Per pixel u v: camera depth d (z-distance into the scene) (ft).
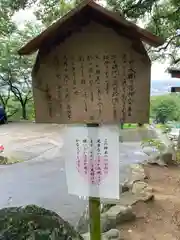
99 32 5.99
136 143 30.17
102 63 6.10
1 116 49.32
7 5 17.88
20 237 6.07
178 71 19.08
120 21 5.59
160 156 21.66
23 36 45.52
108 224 10.71
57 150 29.71
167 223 11.14
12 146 31.76
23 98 54.90
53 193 17.46
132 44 5.93
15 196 17.11
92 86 6.21
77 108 6.32
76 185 6.75
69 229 6.77
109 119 6.25
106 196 6.63
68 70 6.23
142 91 6.06
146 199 13.43
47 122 6.46
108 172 6.57
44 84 6.35
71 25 5.97
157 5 20.36
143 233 10.37
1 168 23.17
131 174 18.78
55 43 6.16
